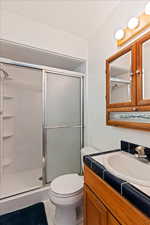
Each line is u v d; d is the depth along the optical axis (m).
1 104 2.14
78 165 2.05
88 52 2.01
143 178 0.93
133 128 1.16
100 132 1.71
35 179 2.02
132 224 0.61
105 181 0.82
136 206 0.59
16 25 1.54
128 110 1.20
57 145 1.87
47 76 1.79
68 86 1.96
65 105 1.93
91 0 1.32
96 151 1.65
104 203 0.83
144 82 1.07
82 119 2.08
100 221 0.86
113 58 1.40
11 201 1.44
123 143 1.29
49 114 1.81
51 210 1.47
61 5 1.38
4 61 1.53
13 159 2.26
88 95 2.01
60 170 1.89
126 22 1.28
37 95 2.48
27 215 1.38
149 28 1.07
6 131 2.20
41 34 1.68
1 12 1.46
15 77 2.20
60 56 1.90
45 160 1.77
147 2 1.08
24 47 1.64
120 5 1.35
